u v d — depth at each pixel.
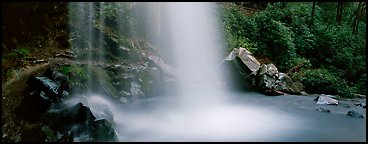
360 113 9.09
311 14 17.86
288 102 10.40
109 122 6.37
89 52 9.99
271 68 12.01
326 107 9.87
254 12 17.09
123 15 11.57
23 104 6.57
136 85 9.42
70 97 7.02
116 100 8.56
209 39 13.55
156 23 12.36
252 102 10.39
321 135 7.41
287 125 8.09
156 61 11.16
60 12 9.66
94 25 10.57
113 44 10.55
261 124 8.20
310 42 16.06
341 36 17.14
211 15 14.27
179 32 13.10
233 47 13.50
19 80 7.43
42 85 6.83
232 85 12.01
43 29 9.29
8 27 8.30
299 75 13.09
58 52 9.40
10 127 6.04
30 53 8.73
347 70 15.92
